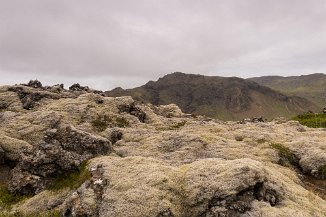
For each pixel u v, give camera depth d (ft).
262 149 157.69
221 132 195.42
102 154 140.36
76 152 135.85
